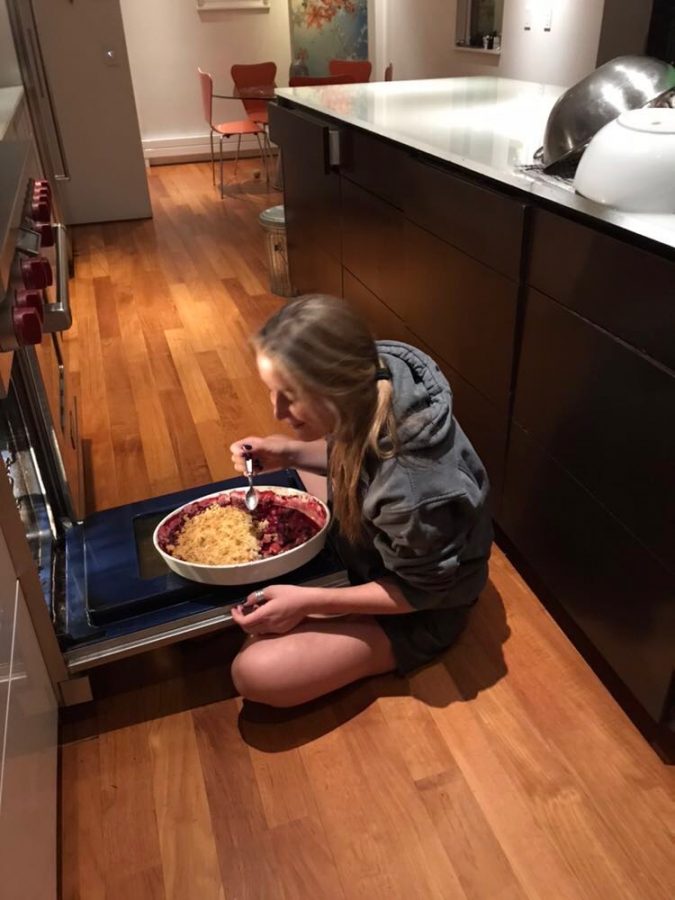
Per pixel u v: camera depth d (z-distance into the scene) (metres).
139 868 1.17
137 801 1.27
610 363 1.22
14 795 0.94
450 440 1.27
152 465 2.19
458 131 2.01
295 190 2.89
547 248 1.35
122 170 4.52
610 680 1.46
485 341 1.64
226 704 1.44
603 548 1.34
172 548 1.48
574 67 3.69
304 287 3.11
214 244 4.14
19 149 1.49
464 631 1.58
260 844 1.20
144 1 5.68
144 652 1.47
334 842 1.20
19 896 0.88
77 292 3.50
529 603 1.65
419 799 1.26
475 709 1.41
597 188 1.27
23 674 1.10
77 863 1.18
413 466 1.22
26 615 1.20
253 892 1.13
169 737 1.38
